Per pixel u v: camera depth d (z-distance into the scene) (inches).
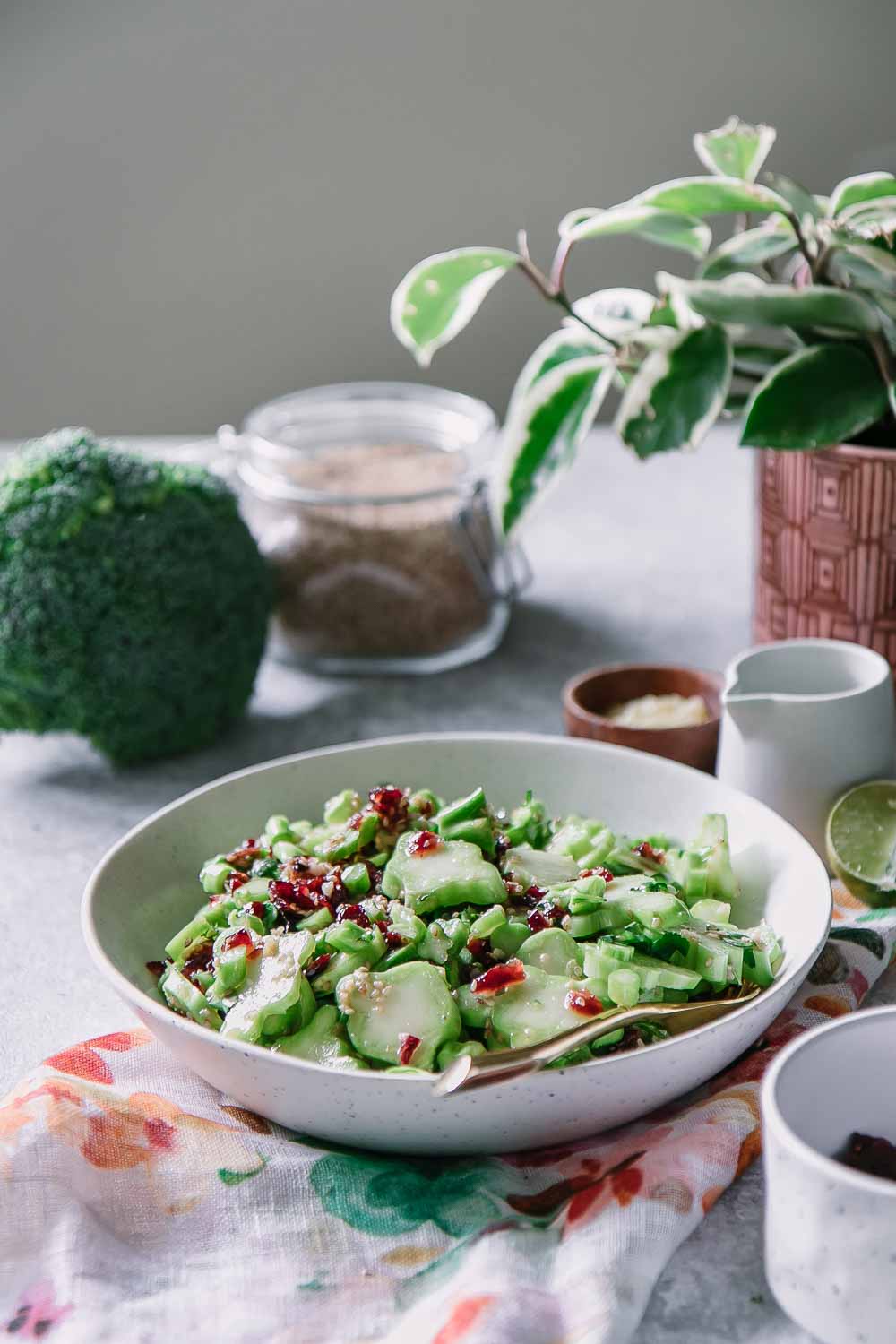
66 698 41.6
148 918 29.5
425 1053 23.5
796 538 39.3
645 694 40.3
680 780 32.6
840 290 34.4
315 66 92.4
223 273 97.3
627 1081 22.6
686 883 29.0
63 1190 23.4
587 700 39.8
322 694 48.1
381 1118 22.8
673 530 59.5
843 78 92.7
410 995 24.3
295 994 24.4
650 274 96.6
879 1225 17.9
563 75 92.7
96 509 40.9
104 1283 22.0
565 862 29.1
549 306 97.3
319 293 98.0
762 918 28.9
